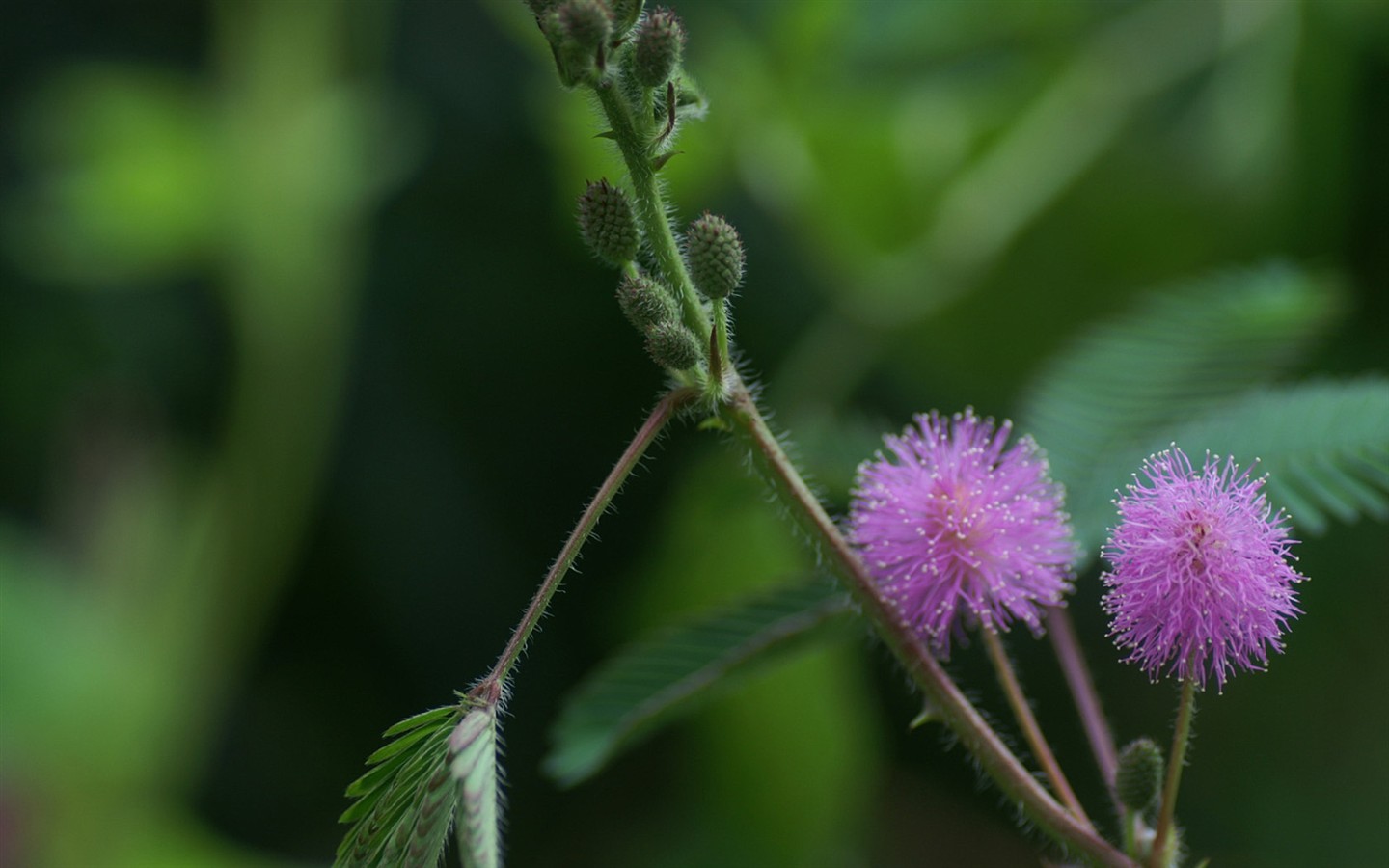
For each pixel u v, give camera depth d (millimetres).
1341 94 694
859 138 697
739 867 652
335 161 776
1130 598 340
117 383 882
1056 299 732
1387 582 766
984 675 874
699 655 396
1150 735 848
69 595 690
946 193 713
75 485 745
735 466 446
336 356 783
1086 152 710
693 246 339
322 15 781
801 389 730
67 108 793
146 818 682
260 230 766
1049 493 360
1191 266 722
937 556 349
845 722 639
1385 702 773
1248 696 826
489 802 325
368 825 337
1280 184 698
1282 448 378
